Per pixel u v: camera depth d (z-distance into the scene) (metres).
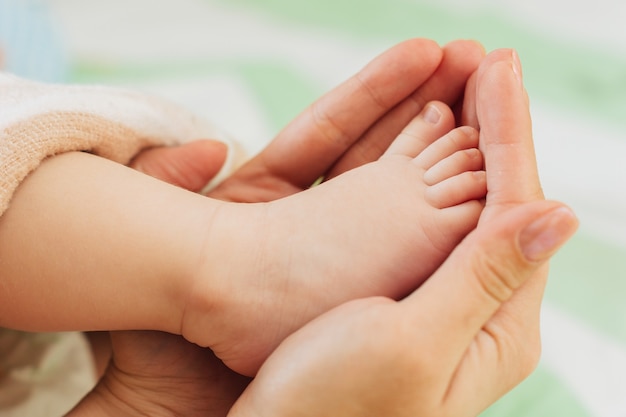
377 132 0.38
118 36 0.62
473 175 0.32
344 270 0.31
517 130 0.31
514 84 0.32
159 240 0.32
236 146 0.44
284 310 0.32
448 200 0.32
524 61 0.58
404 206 0.32
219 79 0.56
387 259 0.31
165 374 0.35
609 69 0.57
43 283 0.32
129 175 0.33
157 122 0.39
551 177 0.48
